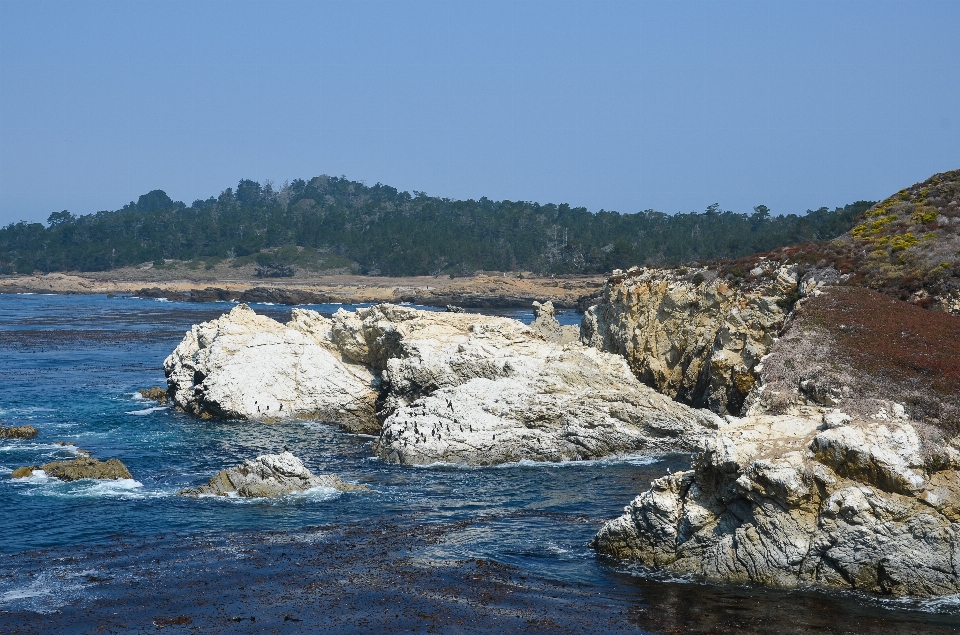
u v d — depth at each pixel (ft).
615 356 198.08
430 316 214.28
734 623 94.73
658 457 172.45
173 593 102.47
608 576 108.27
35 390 244.22
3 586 104.17
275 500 140.15
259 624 94.63
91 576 107.45
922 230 206.39
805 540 103.35
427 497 143.02
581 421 172.96
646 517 111.86
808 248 209.36
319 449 177.27
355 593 102.58
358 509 135.85
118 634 92.17
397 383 191.72
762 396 132.98
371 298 645.51
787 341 148.36
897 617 95.76
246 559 113.29
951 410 117.60
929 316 157.48
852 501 101.24
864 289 176.45
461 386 178.29
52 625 94.12
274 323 225.76
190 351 228.84
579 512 135.44
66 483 148.36
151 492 144.05
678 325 213.46
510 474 159.02
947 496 102.27
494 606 99.19
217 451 174.19
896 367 131.03
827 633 92.27
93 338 388.98
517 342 200.13
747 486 104.37
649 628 93.81
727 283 204.03
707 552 107.86
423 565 111.45
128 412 212.84
